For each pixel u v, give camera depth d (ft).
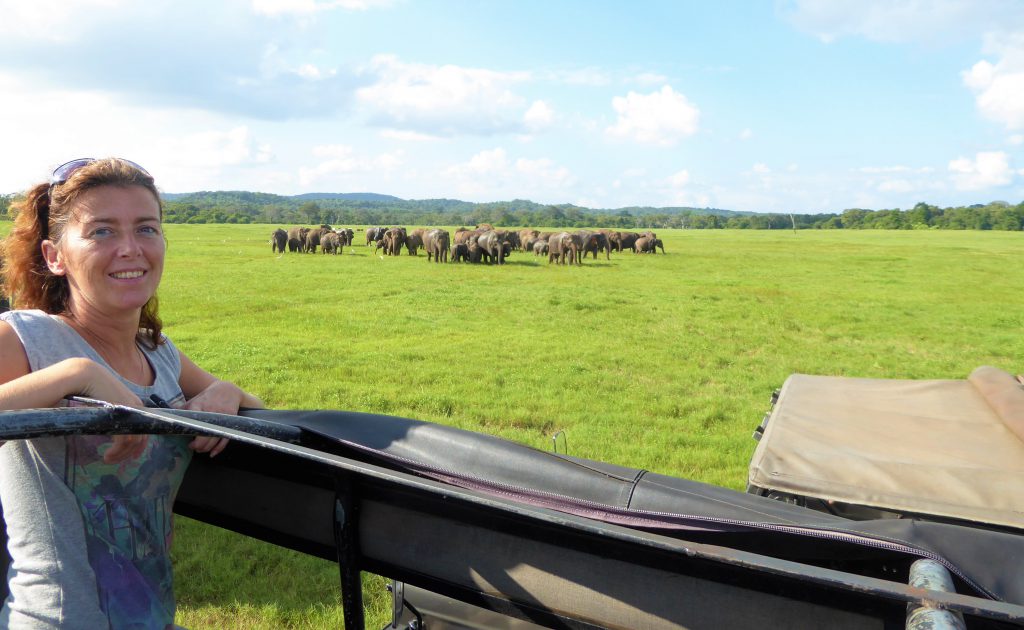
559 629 4.68
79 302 5.66
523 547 4.73
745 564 3.55
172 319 50.14
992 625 3.69
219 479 6.02
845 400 12.59
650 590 4.35
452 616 8.02
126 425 4.64
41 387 4.80
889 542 4.32
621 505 4.88
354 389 29.84
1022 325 55.67
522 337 44.50
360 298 65.00
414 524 5.10
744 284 85.35
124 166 5.65
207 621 12.26
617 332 47.32
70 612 5.04
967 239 249.55
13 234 5.91
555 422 26.45
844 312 60.80
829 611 3.92
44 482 5.07
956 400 12.26
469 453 5.37
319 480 5.57
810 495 9.46
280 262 113.50
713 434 25.18
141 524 5.38
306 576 13.84
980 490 8.79
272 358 35.99
